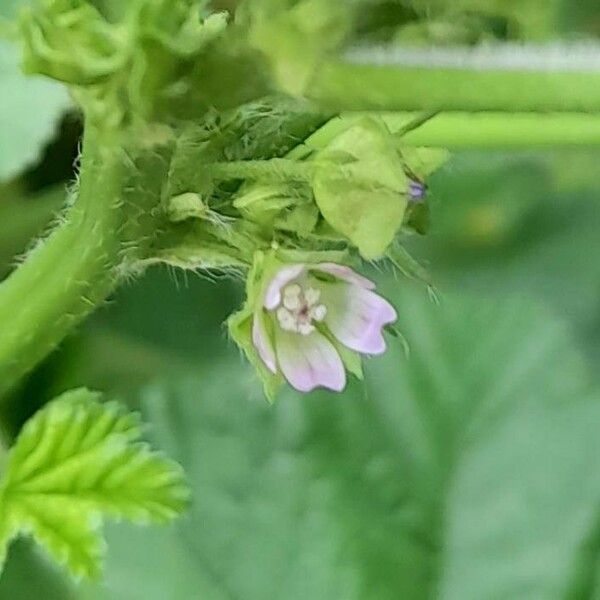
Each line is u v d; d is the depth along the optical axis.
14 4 0.16
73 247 0.11
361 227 0.10
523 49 0.09
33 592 0.16
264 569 0.17
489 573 0.17
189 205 0.10
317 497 0.17
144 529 0.17
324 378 0.11
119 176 0.10
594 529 0.17
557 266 0.21
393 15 0.09
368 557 0.17
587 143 0.11
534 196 0.21
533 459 0.17
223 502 0.17
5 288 0.11
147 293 0.19
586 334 0.20
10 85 0.17
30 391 0.18
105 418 0.11
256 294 0.10
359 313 0.11
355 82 0.09
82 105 0.10
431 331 0.18
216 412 0.17
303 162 0.10
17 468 0.11
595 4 0.16
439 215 0.20
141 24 0.09
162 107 0.09
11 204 0.18
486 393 0.17
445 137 0.11
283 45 0.09
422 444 0.17
